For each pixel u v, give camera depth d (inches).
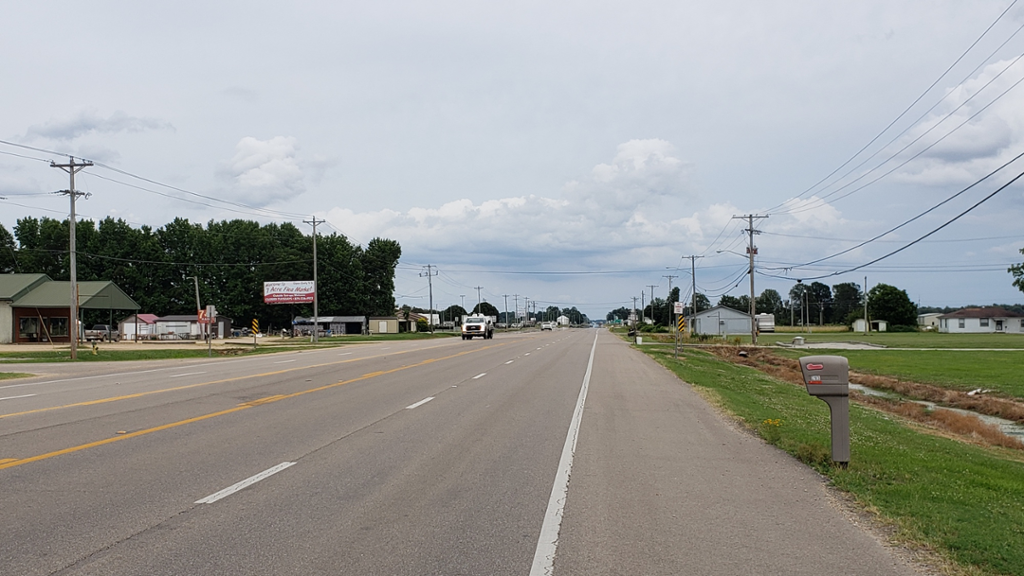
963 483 357.7
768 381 1219.9
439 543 236.4
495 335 4020.7
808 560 225.5
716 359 1888.5
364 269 4793.3
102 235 3951.8
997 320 5221.5
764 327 4849.9
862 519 275.3
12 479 319.9
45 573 203.2
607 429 510.6
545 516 271.7
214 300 4180.6
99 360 1489.9
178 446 406.3
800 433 482.3
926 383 1278.3
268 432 462.0
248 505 279.1
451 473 346.6
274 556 220.4
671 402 701.3
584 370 1142.3
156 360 1480.1
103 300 2591.0
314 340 2687.0
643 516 275.1
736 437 482.6
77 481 316.8
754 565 220.2
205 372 1023.6
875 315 5629.9
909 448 484.7
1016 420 909.2
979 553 231.6
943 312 6737.2
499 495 304.2
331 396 684.7
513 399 693.3
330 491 304.8
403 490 309.1
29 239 3909.9
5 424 483.8
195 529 246.5
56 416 525.7
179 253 4180.6
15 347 2059.5
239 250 4306.1
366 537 241.0
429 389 774.5
